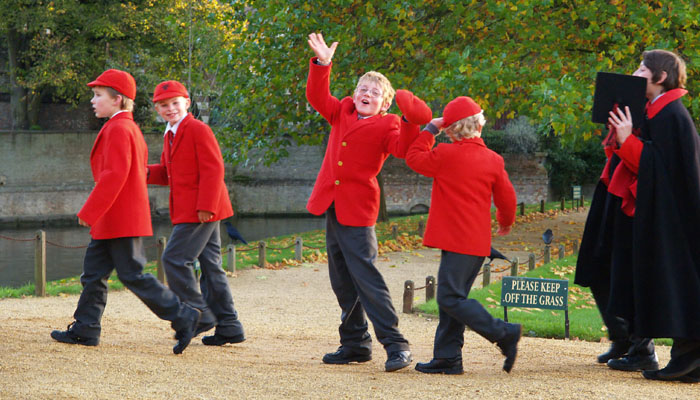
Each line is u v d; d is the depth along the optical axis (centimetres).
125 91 568
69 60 3142
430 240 500
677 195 455
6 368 448
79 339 575
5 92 3762
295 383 443
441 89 1562
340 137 538
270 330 835
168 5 3023
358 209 525
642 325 455
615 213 490
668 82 471
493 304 1059
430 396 404
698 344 455
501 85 1532
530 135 3766
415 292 1261
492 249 509
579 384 443
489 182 505
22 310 962
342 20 1797
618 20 1617
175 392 403
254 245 1920
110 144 545
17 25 3086
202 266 629
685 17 1479
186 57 2898
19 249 2459
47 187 3419
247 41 1984
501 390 422
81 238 2852
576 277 521
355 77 1691
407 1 1697
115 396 385
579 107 1440
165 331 735
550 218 2608
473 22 1716
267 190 3862
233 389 418
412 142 512
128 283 555
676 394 417
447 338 506
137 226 552
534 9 1652
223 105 2142
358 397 400
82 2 3256
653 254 454
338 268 551
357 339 561
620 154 462
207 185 580
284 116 1977
